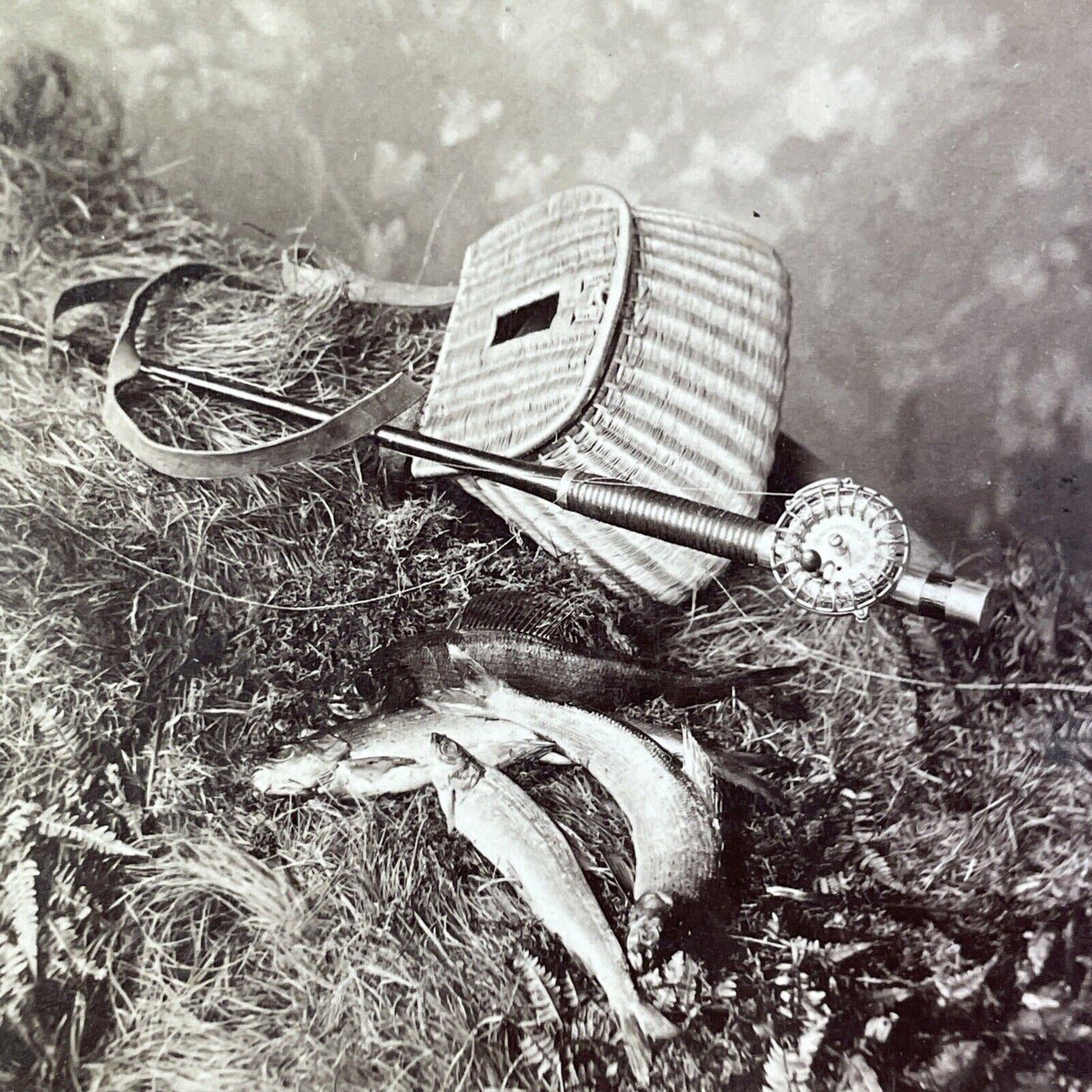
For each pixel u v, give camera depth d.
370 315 1.66
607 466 1.39
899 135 1.37
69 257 1.61
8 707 1.49
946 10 1.30
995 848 1.35
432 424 1.57
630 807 1.39
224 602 1.49
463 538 1.50
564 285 1.45
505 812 1.40
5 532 1.51
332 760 1.43
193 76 1.56
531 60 1.48
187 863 1.45
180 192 1.62
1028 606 1.38
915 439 1.45
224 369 1.62
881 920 1.35
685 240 1.45
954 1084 1.31
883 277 1.43
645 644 1.45
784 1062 1.33
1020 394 1.39
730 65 1.40
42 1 1.52
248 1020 1.42
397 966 1.40
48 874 1.46
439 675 1.45
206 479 1.49
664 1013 1.34
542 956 1.37
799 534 1.22
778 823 1.38
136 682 1.48
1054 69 1.28
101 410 1.55
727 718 1.42
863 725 1.41
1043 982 1.32
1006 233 1.36
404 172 1.59
